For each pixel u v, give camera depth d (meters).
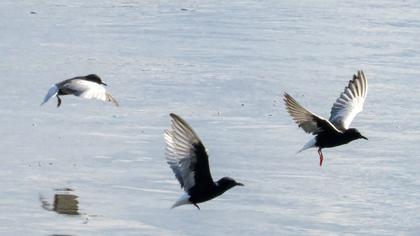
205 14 32.72
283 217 14.31
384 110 20.94
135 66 24.52
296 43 28.05
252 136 18.61
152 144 17.97
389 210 14.75
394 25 31.41
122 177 15.95
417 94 22.41
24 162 16.58
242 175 16.23
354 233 13.74
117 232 13.44
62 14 31.81
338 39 28.83
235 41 28.14
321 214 14.49
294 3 35.75
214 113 20.30
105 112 20.25
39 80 22.72
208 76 23.59
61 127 18.95
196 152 9.91
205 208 14.62
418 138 18.88
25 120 19.36
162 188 15.47
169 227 13.75
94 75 14.55
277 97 21.77
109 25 30.20
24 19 30.53
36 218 13.88
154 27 30.06
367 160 17.34
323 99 21.67
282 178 16.16
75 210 14.29
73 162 16.70
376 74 24.34
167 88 22.33
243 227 13.84
